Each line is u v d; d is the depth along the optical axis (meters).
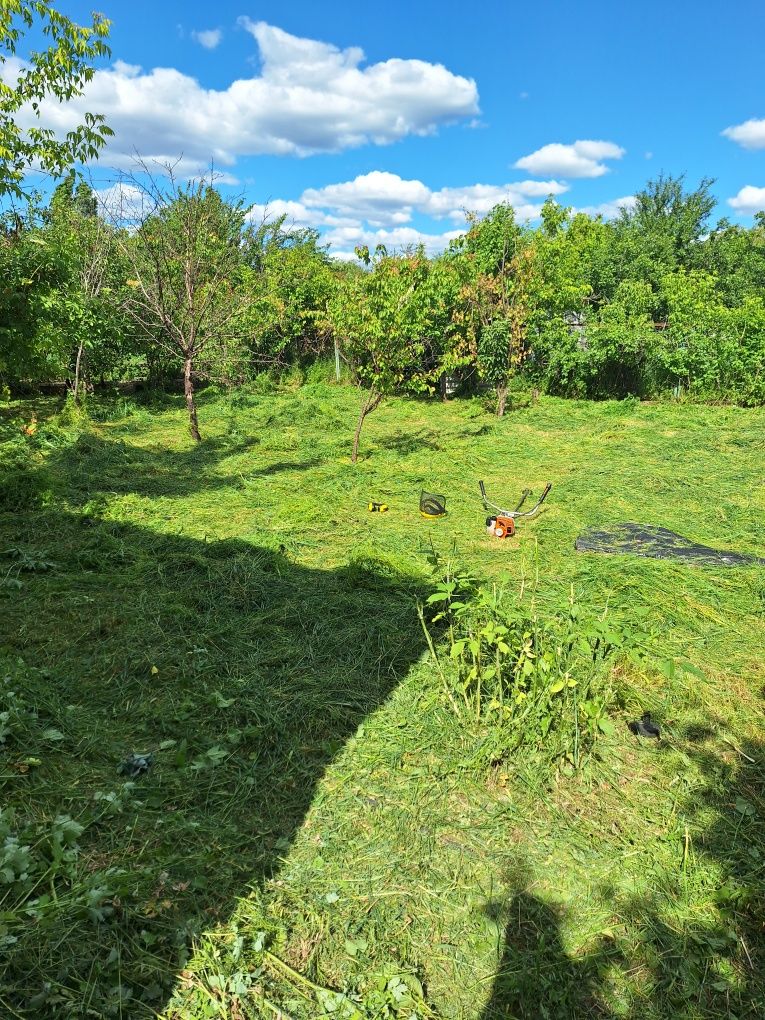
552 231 22.73
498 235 16.14
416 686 4.01
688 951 2.41
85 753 3.29
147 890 2.50
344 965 2.29
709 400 16.42
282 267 19.33
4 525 6.60
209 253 11.69
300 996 2.17
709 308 18.70
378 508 7.81
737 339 16.14
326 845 2.82
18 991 2.04
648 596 5.38
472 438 12.23
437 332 16.14
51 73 6.25
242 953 2.30
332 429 12.89
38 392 15.14
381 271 9.48
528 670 3.38
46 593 5.09
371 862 2.74
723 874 2.76
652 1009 2.21
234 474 9.25
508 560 6.30
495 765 3.33
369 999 2.17
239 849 2.78
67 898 2.37
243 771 3.26
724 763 3.50
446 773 3.27
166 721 3.62
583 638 3.44
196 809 2.98
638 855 2.84
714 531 7.19
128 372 16.19
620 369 17.28
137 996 2.12
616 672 4.20
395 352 9.75
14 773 3.03
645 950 2.41
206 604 5.03
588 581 5.68
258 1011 2.12
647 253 33.28
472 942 2.41
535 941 2.43
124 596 5.12
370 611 5.00
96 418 13.05
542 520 7.52
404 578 5.65
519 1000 2.21
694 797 3.22
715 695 4.12
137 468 9.32
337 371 19.36
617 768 3.41
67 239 11.84
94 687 3.92
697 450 11.11
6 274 6.78
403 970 2.28
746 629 4.97
